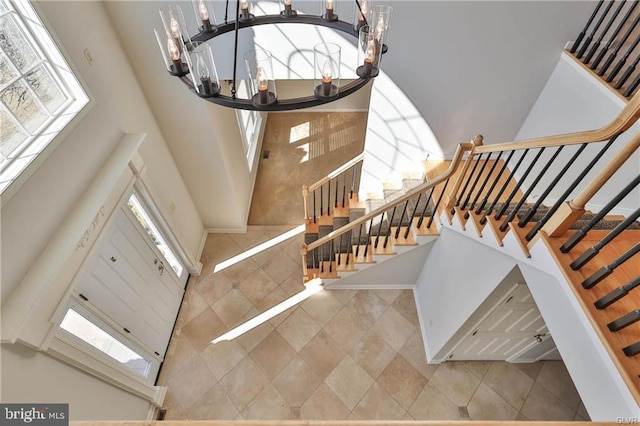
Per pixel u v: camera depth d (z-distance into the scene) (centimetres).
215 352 340
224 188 386
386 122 356
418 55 301
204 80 128
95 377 228
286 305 378
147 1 239
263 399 310
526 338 288
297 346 345
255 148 529
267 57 125
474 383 322
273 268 412
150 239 302
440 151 379
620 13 283
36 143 184
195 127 317
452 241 290
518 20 279
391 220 329
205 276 405
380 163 391
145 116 290
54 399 188
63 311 192
